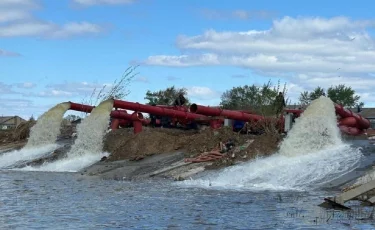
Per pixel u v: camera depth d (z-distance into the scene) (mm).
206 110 48375
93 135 50094
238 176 34781
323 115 38750
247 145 40875
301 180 32375
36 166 48344
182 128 52781
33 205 25469
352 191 24297
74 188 32125
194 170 38000
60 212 23453
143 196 28375
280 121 45000
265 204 25375
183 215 22625
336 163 34219
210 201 26422
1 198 27922
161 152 45312
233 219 21688
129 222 21141
